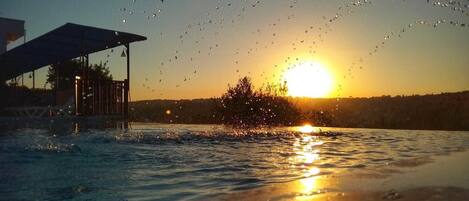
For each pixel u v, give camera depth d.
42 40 13.48
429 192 3.02
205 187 3.46
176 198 3.08
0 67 17.19
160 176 3.93
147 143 6.78
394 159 5.15
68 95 13.59
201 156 5.30
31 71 17.91
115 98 12.99
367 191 3.10
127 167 4.42
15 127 9.59
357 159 5.19
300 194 3.09
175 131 9.09
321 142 7.33
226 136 8.09
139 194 3.21
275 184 3.52
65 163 4.65
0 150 5.54
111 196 3.14
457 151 5.88
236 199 3.00
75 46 14.40
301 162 4.87
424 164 4.45
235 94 13.30
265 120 13.18
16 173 4.02
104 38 13.27
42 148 5.75
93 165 4.53
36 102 15.84
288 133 9.00
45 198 3.09
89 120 11.85
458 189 3.10
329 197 2.96
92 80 12.23
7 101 15.59
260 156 5.37
